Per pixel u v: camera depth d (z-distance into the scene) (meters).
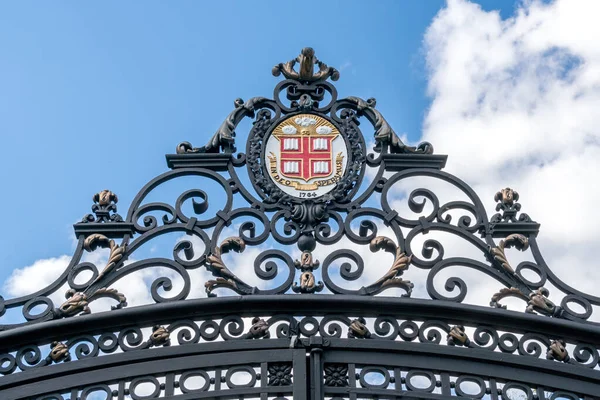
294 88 7.20
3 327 6.32
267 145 6.95
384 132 7.01
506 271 6.57
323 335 6.37
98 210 6.79
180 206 6.79
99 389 6.21
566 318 6.44
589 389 6.23
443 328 6.43
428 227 6.71
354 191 6.81
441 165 6.99
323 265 6.57
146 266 6.57
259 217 6.70
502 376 6.27
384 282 6.51
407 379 6.25
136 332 6.39
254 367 6.28
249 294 6.44
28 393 6.17
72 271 6.54
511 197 6.90
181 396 6.15
